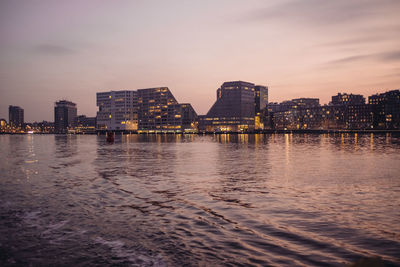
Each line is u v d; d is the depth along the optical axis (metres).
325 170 31.41
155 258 9.74
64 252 10.31
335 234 11.91
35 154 59.19
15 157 51.84
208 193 20.14
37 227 12.95
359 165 35.50
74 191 20.95
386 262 9.26
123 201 17.84
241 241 11.20
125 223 13.46
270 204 16.95
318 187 22.02
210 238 11.53
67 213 15.16
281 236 11.73
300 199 18.14
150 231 12.37
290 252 10.15
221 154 55.97
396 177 26.41
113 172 31.23
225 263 9.32
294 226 12.98
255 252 10.16
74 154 58.78
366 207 16.09
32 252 10.34
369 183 23.52
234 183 24.06
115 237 11.68
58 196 19.28
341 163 37.84
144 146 90.75
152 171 31.92
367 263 3.05
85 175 29.05
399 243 10.87
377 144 89.62
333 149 67.31
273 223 13.43
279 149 70.12
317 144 93.94
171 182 24.72
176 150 69.88
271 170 31.97
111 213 15.17
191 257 9.78
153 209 15.93
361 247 10.53
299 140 134.62
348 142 106.25
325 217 14.30
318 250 10.30
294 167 34.31
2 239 11.55
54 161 43.97
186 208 16.16
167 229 12.62
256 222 13.60
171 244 10.93
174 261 9.49
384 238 11.39
